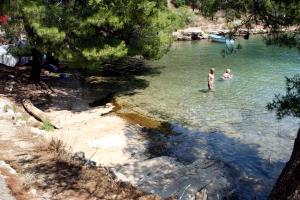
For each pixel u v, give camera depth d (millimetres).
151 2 23625
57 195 11586
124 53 22797
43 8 21016
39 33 20281
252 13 10469
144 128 19891
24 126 17828
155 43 25891
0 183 11602
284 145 17828
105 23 22312
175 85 27906
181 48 44688
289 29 10172
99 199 11633
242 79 29547
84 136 18344
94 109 22609
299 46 10141
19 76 27219
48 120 19391
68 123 20125
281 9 9734
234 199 13406
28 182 11992
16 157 14039
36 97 23906
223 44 47406
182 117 21422
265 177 15102
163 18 25547
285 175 8961
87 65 23219
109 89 26828
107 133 18828
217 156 16922
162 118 21312
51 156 14359
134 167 15453
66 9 22297
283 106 11609
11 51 24484
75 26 21562
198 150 17531
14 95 23484
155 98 24781
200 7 11680
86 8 22562
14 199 10828
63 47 21875
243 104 23438
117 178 13828
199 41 50094
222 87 27266
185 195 13117
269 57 38625
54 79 28453
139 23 24297
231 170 15492
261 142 18234
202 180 14312
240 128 19859
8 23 22062
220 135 19094
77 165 13820
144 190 13289
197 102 23922
